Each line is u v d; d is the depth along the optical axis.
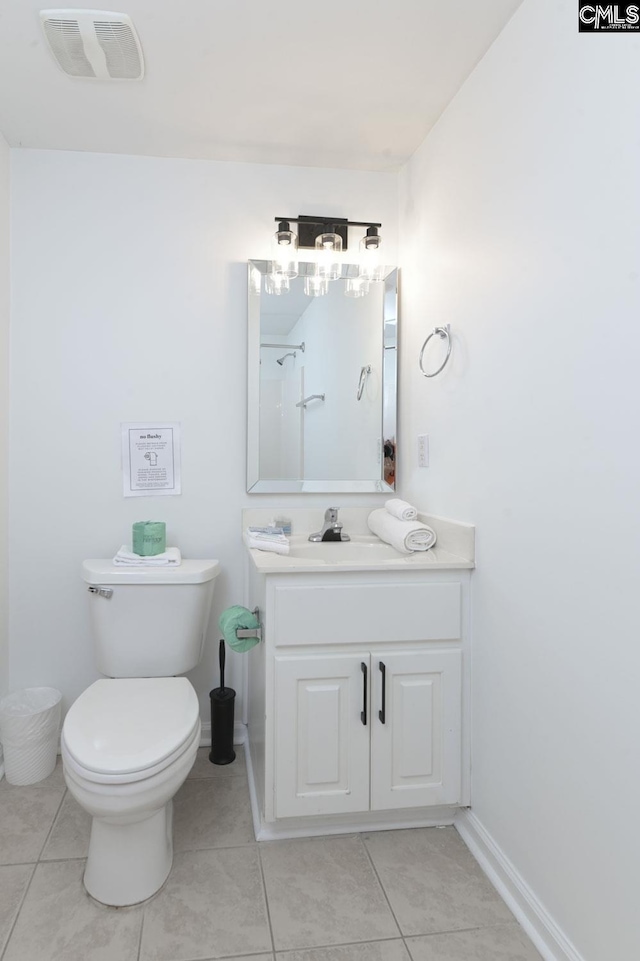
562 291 1.23
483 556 1.61
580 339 1.17
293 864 1.55
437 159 1.93
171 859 1.55
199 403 2.20
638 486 1.02
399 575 1.65
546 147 1.29
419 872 1.53
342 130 1.99
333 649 1.63
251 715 2.04
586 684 1.16
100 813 1.30
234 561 2.23
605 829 1.10
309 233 2.24
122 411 2.15
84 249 2.12
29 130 1.97
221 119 1.92
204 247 2.19
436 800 1.68
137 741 1.37
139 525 1.98
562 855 1.24
